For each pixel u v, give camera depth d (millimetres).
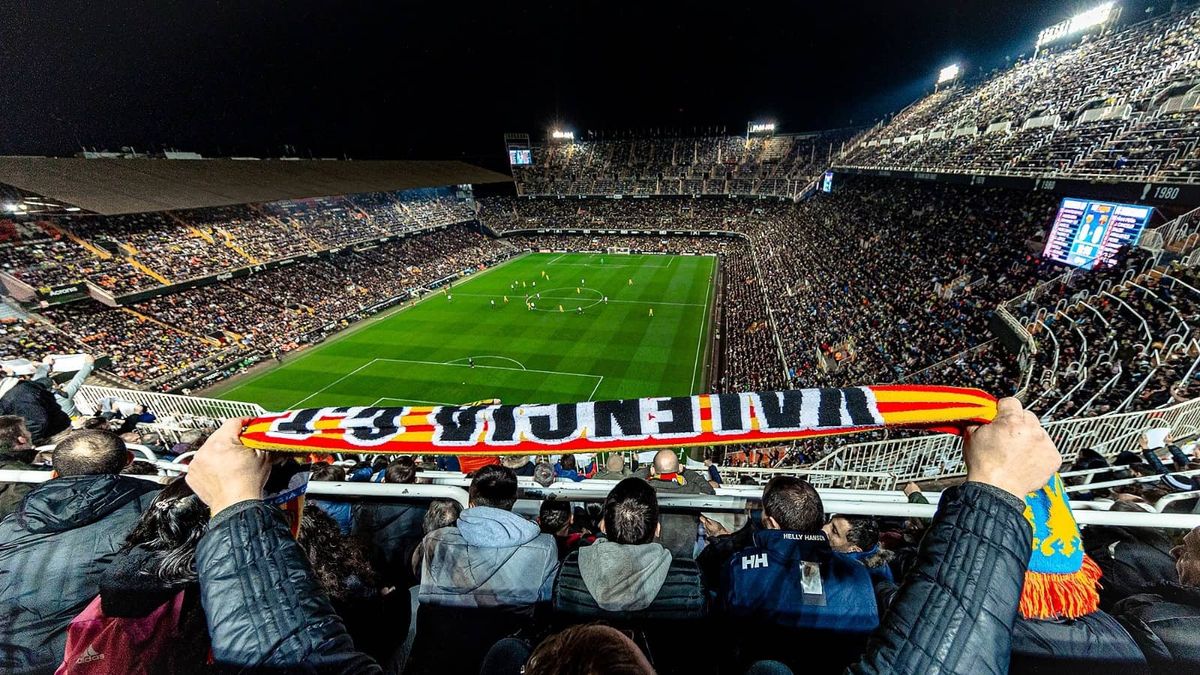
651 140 91062
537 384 28062
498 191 92062
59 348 27141
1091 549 2902
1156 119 20703
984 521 1240
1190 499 4172
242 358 30891
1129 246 16875
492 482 3002
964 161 31422
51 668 1975
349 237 52719
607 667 968
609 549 2160
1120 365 12555
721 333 34094
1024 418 1305
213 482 1501
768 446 17641
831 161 66875
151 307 33219
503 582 2484
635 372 29016
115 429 7031
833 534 3283
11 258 29766
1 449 3930
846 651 2076
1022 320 17453
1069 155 22484
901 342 21562
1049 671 1759
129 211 34562
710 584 3061
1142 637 1866
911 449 11219
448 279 52094
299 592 1430
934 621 1187
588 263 59719
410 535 3508
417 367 30438
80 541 2025
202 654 1854
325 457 8602
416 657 2414
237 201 42625
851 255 35406
